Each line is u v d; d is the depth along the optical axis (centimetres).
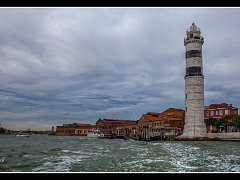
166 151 4078
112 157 3075
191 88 9119
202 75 9131
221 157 3066
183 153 3662
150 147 5341
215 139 8788
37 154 3544
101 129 18750
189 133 9106
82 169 2047
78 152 3947
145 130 12131
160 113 14062
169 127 11375
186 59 9381
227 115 9800
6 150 4344
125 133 15288
